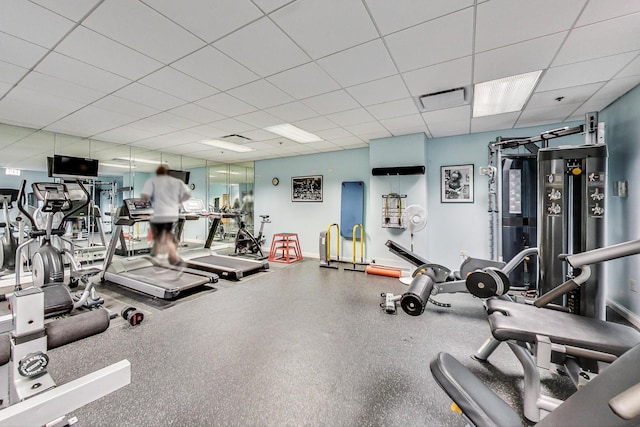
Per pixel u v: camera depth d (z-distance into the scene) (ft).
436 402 5.76
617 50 7.13
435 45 6.99
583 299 6.98
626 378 2.74
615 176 10.36
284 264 19.01
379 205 16.78
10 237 14.75
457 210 15.80
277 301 11.73
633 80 8.77
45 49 7.05
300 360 7.27
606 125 11.13
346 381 6.44
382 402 5.77
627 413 1.77
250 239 21.30
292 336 8.61
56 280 10.61
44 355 3.23
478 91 9.84
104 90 9.47
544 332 5.06
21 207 11.02
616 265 10.39
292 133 15.61
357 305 11.26
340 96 10.19
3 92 9.57
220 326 9.27
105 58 7.49
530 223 12.74
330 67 8.09
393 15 5.89
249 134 15.43
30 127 13.60
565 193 7.68
